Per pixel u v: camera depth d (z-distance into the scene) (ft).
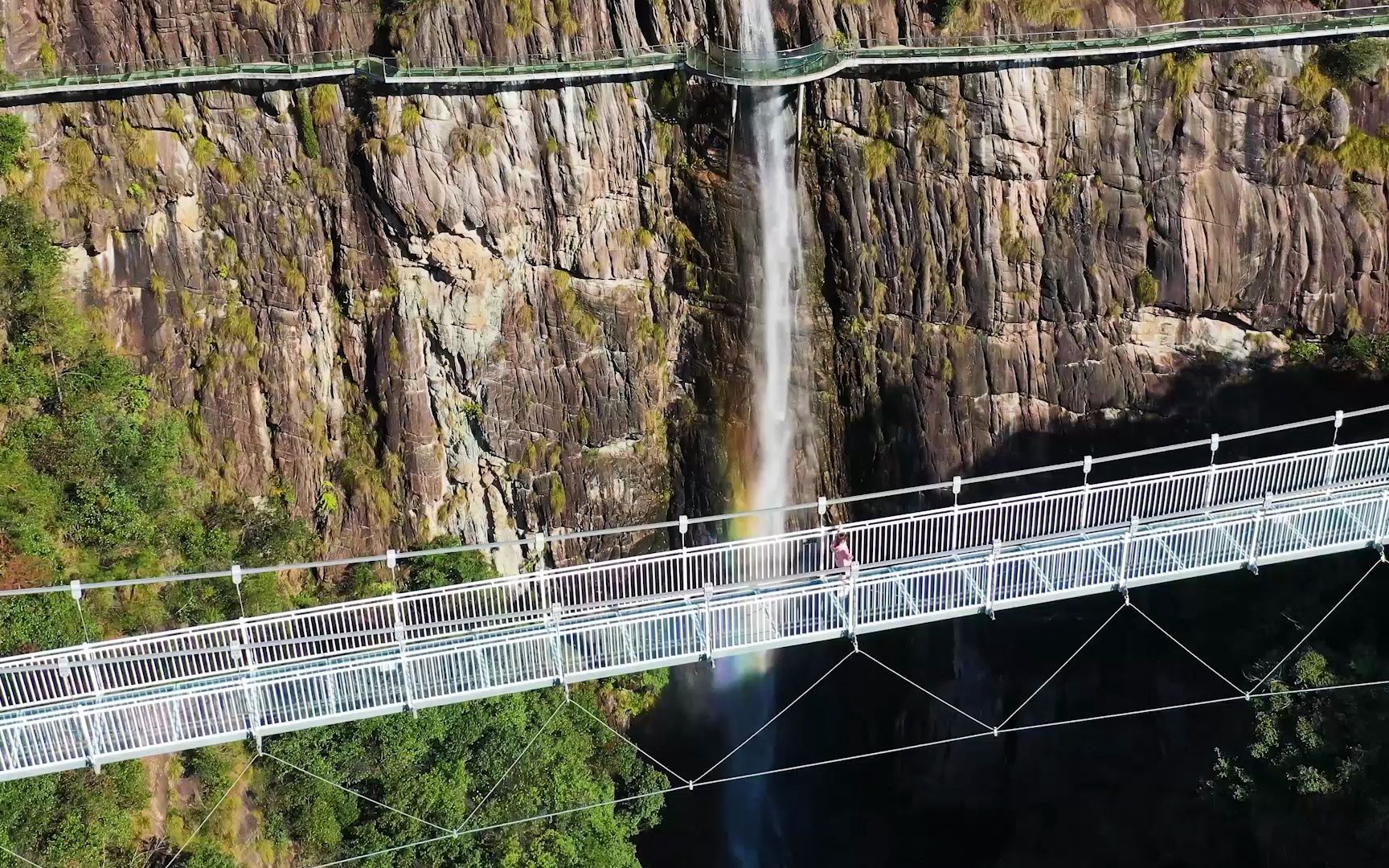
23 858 113.70
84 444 147.95
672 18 169.17
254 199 169.58
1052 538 113.19
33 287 153.07
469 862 137.90
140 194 165.89
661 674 176.65
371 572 176.35
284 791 139.23
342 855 138.41
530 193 172.76
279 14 163.22
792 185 177.06
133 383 163.22
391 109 165.27
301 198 170.09
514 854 136.77
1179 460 179.52
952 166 170.60
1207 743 159.22
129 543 146.41
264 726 102.58
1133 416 179.22
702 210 179.11
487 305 178.91
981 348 178.91
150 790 127.13
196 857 126.62
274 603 158.71
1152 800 165.37
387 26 164.04
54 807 117.80
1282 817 129.90
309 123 165.68
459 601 138.72
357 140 167.12
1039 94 165.78
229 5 162.30
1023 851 177.88
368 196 170.19
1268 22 161.68
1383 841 119.85
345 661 105.50
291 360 177.17
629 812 157.07
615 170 175.22
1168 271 170.50
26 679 114.42
